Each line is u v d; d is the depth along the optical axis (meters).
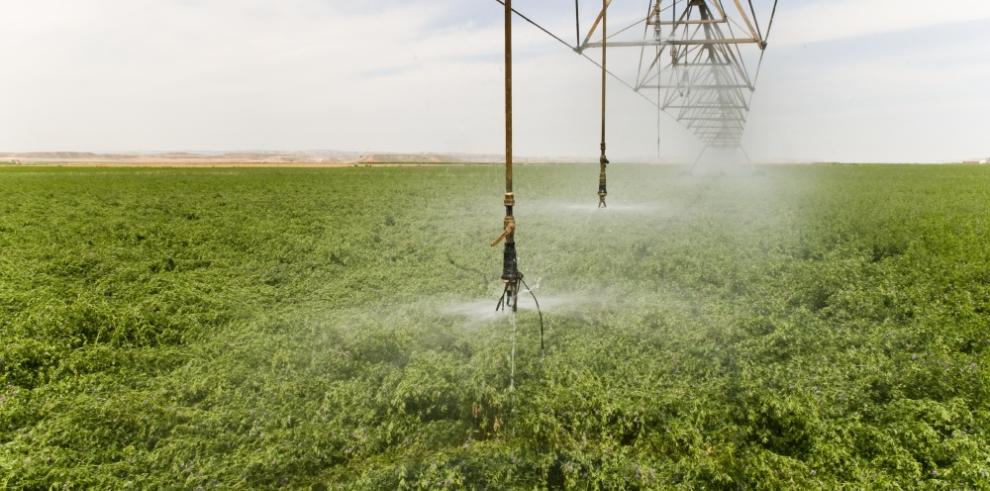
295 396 6.93
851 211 20.42
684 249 14.16
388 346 8.27
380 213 23.47
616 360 7.64
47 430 5.99
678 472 5.36
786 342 7.99
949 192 28.36
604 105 14.04
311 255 15.05
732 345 7.98
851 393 6.27
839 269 11.43
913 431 5.47
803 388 6.49
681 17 16.28
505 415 6.40
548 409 6.32
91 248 14.75
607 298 10.62
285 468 5.57
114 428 6.17
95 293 10.73
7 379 7.15
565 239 16.08
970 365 6.68
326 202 27.70
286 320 9.56
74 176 47.97
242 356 8.09
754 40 14.67
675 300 10.19
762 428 6.03
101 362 7.79
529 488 5.30
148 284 11.66
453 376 7.12
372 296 11.17
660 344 8.30
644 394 6.50
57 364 7.70
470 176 50.47
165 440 6.02
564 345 8.37
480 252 15.01
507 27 6.46
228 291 11.48
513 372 7.17
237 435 6.18
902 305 9.17
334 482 5.44
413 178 47.66
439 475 5.39
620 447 5.80
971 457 5.07
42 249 14.25
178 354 8.20
